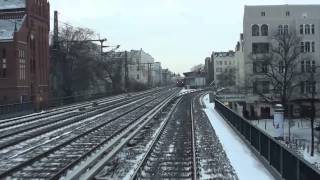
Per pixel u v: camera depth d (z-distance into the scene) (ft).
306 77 254.88
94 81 341.62
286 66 234.99
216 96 237.04
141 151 69.56
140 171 52.80
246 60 282.15
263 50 281.54
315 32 279.69
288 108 239.71
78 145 75.92
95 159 59.93
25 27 228.43
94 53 343.67
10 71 218.18
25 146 77.51
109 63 378.12
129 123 116.88
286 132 204.33
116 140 79.56
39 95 244.63
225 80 524.11
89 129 99.40
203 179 50.19
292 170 44.52
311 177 38.40
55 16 278.05
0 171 54.34
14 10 231.50
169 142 81.61
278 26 282.15
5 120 135.23
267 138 57.31
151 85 634.84
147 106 204.44
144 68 625.41
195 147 72.84
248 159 63.72
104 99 286.46
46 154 65.98
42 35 250.57
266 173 53.83
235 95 269.03
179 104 232.32
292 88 237.25
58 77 301.43
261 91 270.87
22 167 56.54
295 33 250.98
